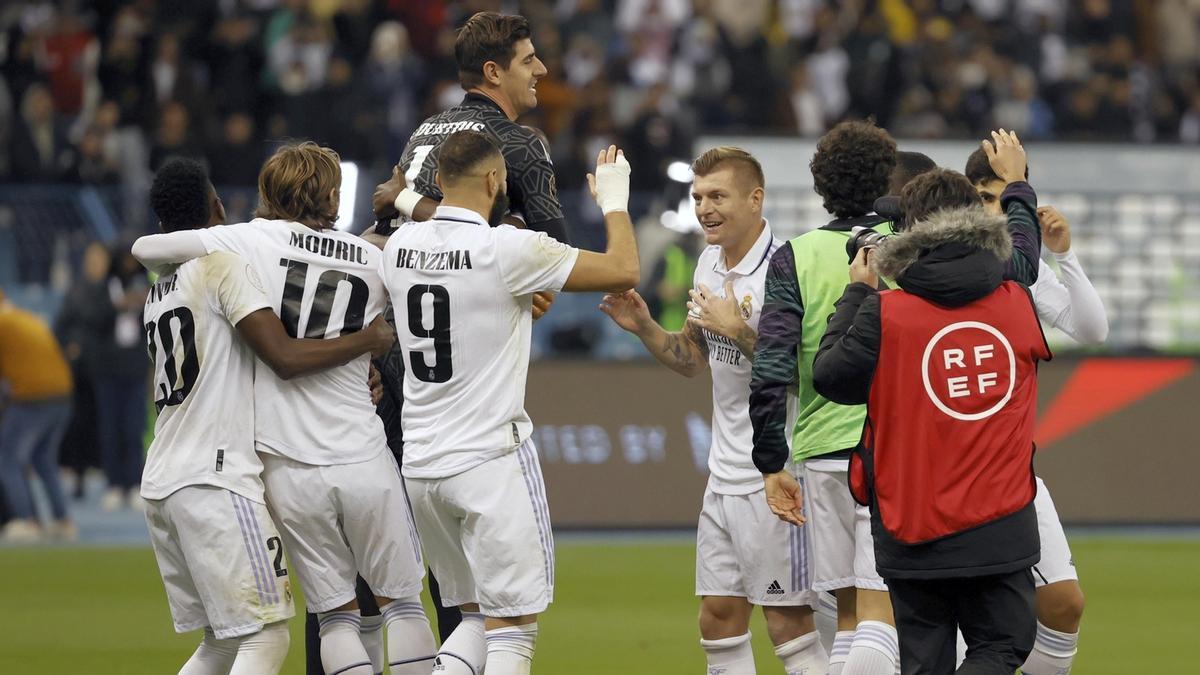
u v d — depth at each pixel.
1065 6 77.38
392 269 19.80
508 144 21.06
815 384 17.86
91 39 67.12
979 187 21.25
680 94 69.25
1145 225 54.19
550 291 19.73
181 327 19.66
